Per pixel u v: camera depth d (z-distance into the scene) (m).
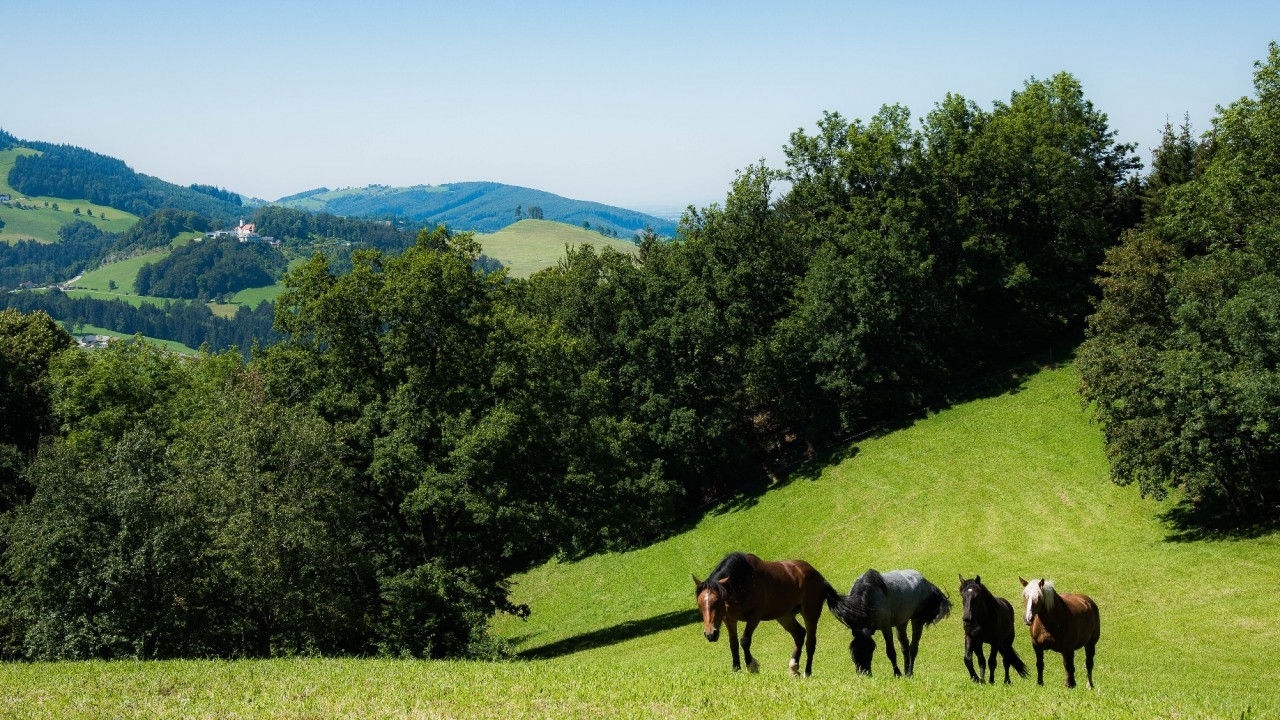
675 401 70.44
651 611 53.84
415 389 39.00
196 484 31.08
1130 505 48.84
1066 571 42.28
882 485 61.22
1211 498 45.06
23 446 50.97
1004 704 13.73
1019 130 72.69
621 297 72.81
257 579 29.25
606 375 72.62
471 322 41.06
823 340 67.62
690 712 12.97
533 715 13.18
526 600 64.44
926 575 46.47
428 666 18.88
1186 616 33.53
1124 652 30.33
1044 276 71.44
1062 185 71.62
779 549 59.03
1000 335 72.50
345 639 33.62
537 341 44.72
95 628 28.84
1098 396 46.12
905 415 69.56
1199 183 48.88
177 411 45.50
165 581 29.78
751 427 77.50
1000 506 53.62
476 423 38.50
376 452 36.22
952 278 70.25
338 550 31.62
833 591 17.50
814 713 12.71
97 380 49.00
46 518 29.44
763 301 73.06
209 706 14.70
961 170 71.19
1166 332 45.00
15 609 30.88
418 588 34.34
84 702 15.26
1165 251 47.59
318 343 40.50
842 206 74.56
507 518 37.28
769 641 38.75
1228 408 38.81
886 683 15.33
